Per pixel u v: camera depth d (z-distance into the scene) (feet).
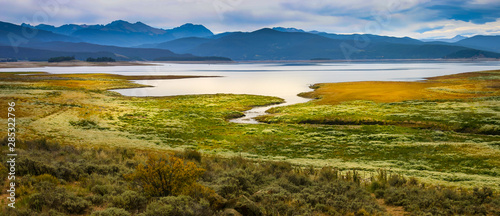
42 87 293.64
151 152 102.99
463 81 367.86
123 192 39.52
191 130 150.30
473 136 134.31
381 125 162.61
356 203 44.91
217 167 66.95
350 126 157.99
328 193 48.91
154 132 143.43
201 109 215.92
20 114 165.48
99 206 36.45
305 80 469.98
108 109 195.52
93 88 330.54
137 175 41.86
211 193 40.22
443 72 623.77
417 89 294.25
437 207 45.78
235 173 55.47
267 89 347.97
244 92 319.27
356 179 66.44
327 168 73.05
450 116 168.66
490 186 66.74
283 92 319.06
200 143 126.11
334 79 481.05
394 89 298.56
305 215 39.60
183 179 41.01
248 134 143.64
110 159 68.13
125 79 467.11
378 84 350.23
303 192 50.03
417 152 106.22
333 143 124.67
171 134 140.77
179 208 33.24
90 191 41.88
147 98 262.26
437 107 197.06
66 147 82.94
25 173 46.32
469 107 191.72
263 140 130.11
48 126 141.18
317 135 139.74
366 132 144.05
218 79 501.56
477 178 74.90
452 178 74.64
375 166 90.48
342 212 42.16
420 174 78.69
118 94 285.84
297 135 140.56
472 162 91.97
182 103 237.86
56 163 51.62
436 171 85.35
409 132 142.41
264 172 66.08
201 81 461.37
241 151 113.29
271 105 240.53
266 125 165.58
